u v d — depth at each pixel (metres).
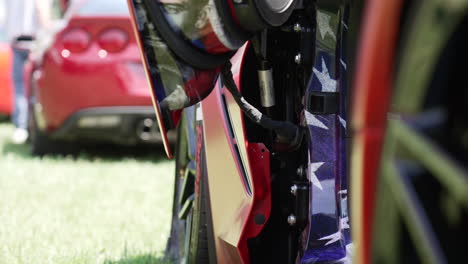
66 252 9.38
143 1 5.27
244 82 6.44
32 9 20.31
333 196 5.93
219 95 6.64
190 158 7.78
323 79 5.92
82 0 16.39
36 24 20.19
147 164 16.59
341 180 5.94
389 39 3.57
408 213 3.48
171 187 13.98
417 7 3.49
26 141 20.81
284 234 6.46
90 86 16.31
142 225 10.94
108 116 16.33
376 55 3.59
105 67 16.25
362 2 5.72
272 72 6.27
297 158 6.29
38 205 12.33
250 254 6.51
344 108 5.92
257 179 6.23
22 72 20.66
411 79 3.50
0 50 25.45
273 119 6.32
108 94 16.30
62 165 16.41
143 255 9.32
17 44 20.42
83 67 16.27
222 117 6.56
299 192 6.17
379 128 3.63
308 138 5.96
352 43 5.85
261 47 6.11
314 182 5.95
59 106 16.39
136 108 16.33
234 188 6.38
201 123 6.89
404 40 3.55
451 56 3.40
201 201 6.76
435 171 3.40
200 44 5.38
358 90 3.69
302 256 5.95
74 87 16.33
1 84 25.45
